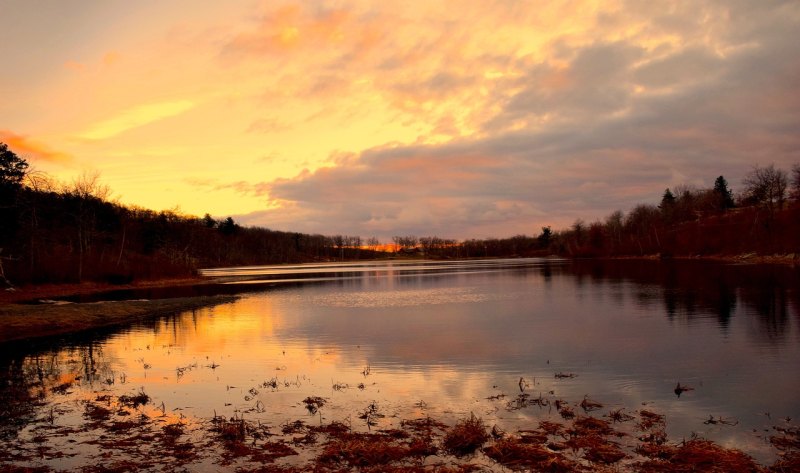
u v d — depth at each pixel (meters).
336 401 14.53
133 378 17.50
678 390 15.10
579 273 80.94
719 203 151.38
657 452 10.26
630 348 21.47
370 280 79.19
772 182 99.81
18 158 53.62
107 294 53.69
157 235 98.88
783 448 10.70
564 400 14.40
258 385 16.45
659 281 55.91
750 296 37.59
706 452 10.04
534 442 11.00
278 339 25.33
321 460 10.12
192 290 60.00
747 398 14.34
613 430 11.77
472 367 18.73
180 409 13.90
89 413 13.51
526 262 157.88
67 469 9.85
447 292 52.94
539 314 33.16
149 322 31.91
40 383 16.89
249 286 67.50
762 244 91.75
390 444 11.00
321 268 149.12
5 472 9.64
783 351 20.09
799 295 37.06
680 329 25.56
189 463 10.12
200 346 23.61
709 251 112.75
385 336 25.81
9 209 52.41
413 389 15.80
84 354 21.89
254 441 11.30
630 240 166.62
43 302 42.03
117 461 10.23
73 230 72.69
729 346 21.27
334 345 23.52
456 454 10.39
